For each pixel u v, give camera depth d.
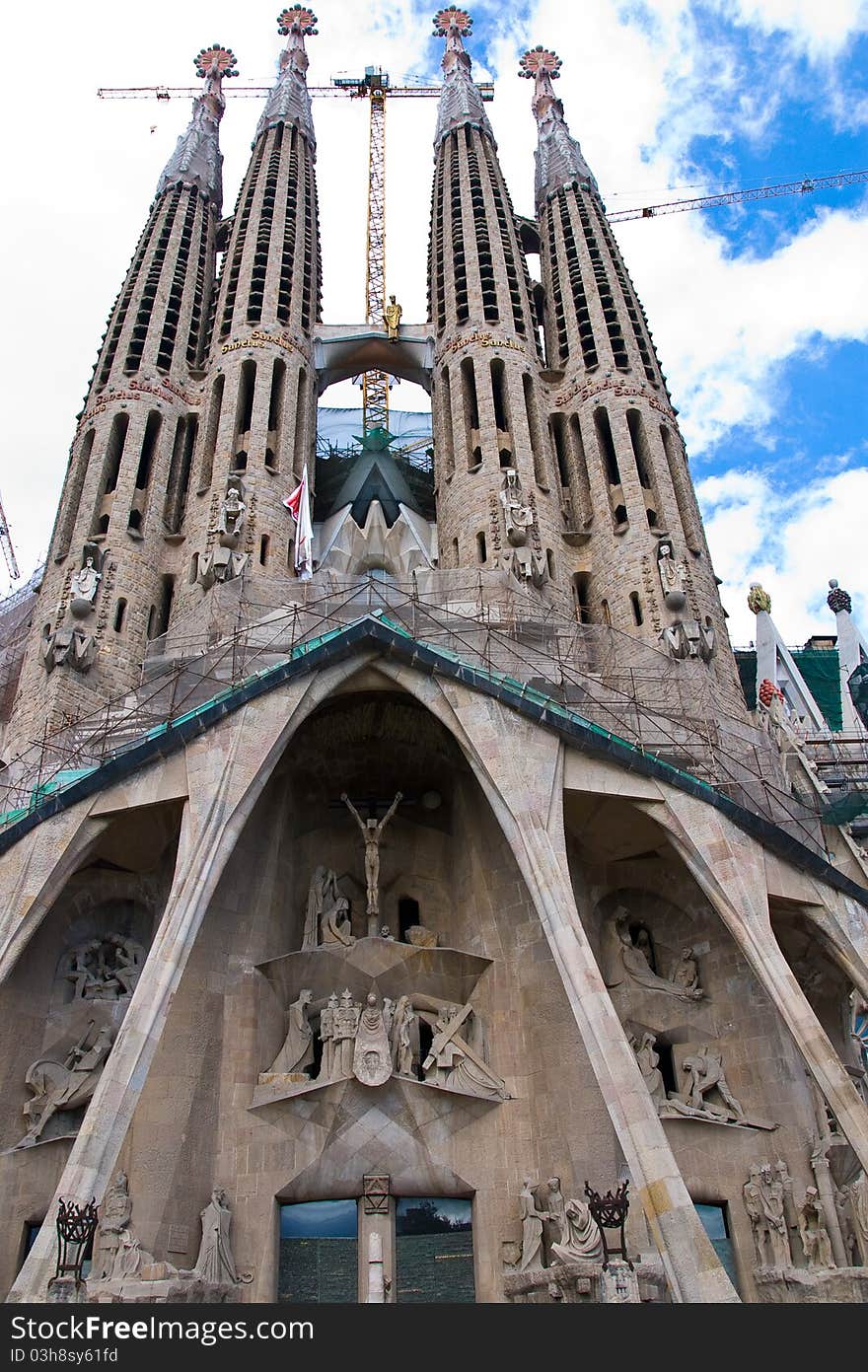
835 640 67.31
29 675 34.75
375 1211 26.09
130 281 47.38
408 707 31.05
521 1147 26.92
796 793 32.81
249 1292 24.69
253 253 47.69
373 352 49.50
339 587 34.75
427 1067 27.47
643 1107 22.48
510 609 34.25
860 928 27.97
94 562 36.38
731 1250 25.70
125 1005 27.84
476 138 55.09
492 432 41.91
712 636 34.78
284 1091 26.67
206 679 29.86
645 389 43.19
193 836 26.03
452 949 29.28
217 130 57.91
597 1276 22.84
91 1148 21.14
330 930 29.61
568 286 47.94
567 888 25.97
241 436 41.88
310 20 64.44
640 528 38.56
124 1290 21.77
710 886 26.97
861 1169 25.75
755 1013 28.14
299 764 31.75
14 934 25.09
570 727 28.34
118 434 41.69
